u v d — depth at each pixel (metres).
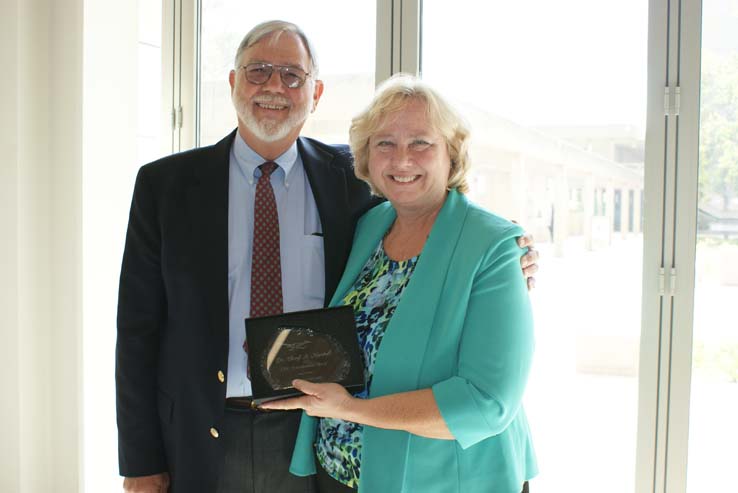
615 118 2.25
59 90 2.64
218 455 1.71
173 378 1.77
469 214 1.53
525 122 2.37
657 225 2.17
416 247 1.58
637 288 2.24
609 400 2.29
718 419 2.18
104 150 2.68
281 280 1.79
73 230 2.64
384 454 1.46
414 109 1.52
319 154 1.92
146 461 1.82
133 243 1.82
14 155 2.57
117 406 1.84
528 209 2.38
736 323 2.15
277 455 1.74
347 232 1.81
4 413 2.63
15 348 2.60
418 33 2.45
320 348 1.49
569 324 2.33
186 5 2.78
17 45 2.55
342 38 2.57
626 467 2.29
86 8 2.60
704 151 2.15
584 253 2.30
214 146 1.87
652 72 2.17
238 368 1.75
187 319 1.74
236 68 1.82
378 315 1.56
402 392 1.43
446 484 1.45
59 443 2.69
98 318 2.68
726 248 2.15
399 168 1.52
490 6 2.39
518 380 1.41
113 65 2.70
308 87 1.82
